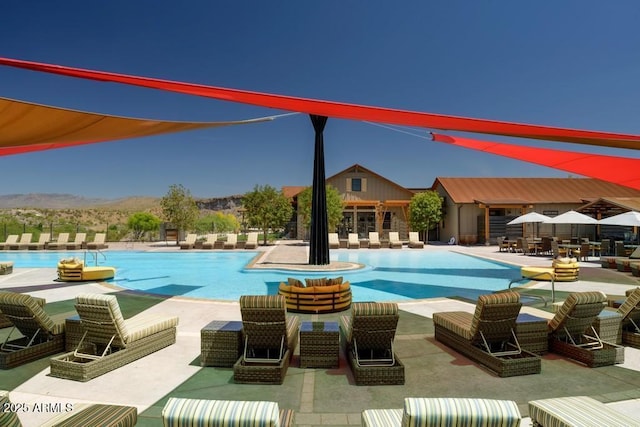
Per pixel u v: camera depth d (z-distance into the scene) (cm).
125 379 483
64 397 434
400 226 3844
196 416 220
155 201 16050
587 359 523
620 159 954
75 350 523
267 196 3083
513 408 223
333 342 519
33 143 805
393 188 3862
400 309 866
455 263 2008
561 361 543
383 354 539
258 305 479
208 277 1510
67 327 570
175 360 549
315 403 418
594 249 2248
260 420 216
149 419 385
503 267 1831
